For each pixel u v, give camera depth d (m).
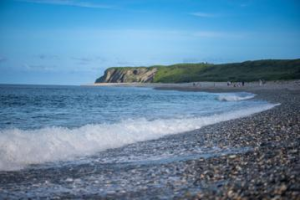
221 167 9.89
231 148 13.33
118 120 24.73
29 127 20.84
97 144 15.16
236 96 56.97
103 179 9.56
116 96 70.12
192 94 77.50
